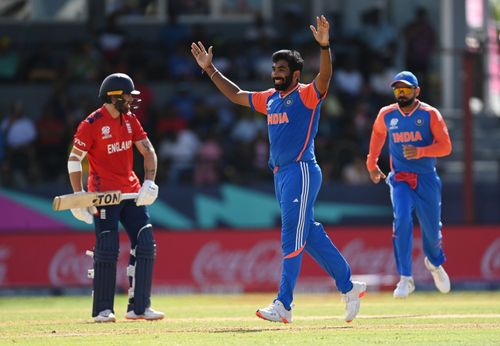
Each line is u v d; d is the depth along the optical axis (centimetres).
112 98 3203
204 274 6328
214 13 8856
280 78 2992
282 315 2953
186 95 7725
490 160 8056
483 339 2689
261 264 6331
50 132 7300
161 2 8781
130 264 3303
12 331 3039
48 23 8725
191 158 7338
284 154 3011
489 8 9025
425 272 6259
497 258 6400
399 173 3822
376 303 4403
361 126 7569
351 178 7269
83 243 6375
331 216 7119
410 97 3716
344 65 8050
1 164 7219
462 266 6394
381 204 7150
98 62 7950
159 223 7006
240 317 3559
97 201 3145
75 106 7506
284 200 3006
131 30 8744
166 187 7038
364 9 8888
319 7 8869
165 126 7388
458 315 3519
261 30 8306
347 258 6369
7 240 6369
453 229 6431
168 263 6325
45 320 3453
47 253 6362
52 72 8119
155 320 3338
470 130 6844
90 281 6356
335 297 5422
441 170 7731
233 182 7294
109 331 2966
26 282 6328
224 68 8044
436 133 3706
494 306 4044
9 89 8081
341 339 2689
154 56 8256
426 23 8269
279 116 3012
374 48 8406
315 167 3028
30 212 6938
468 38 8000
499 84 9325
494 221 7225
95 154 3228
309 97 2973
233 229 6400
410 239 3775
